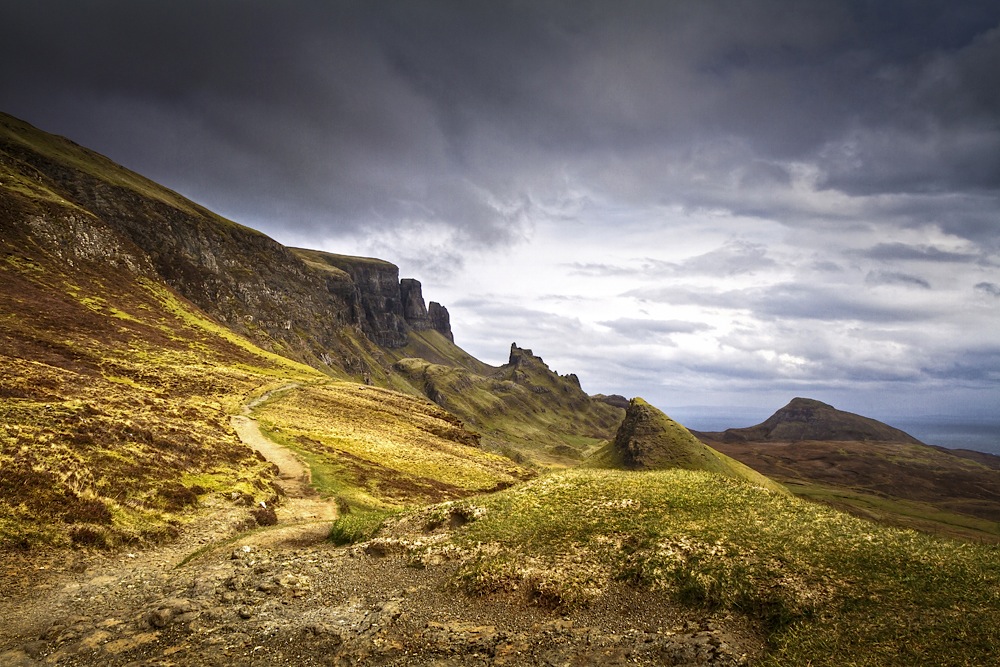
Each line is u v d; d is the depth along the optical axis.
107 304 142.38
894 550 21.86
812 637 17.83
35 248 145.00
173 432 58.56
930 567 20.31
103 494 36.84
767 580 21.02
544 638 19.22
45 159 199.00
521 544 26.48
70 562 28.27
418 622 20.89
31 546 28.38
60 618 22.14
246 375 132.75
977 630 16.59
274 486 56.75
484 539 27.67
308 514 50.66
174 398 89.81
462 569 25.20
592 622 20.39
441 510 32.53
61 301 127.94
